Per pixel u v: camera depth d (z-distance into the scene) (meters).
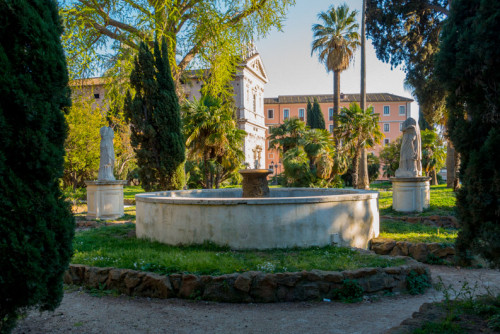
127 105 14.39
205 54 18.06
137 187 36.41
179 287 5.34
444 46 4.27
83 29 16.73
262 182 9.32
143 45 14.09
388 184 37.56
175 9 16.31
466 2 4.16
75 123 21.86
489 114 3.89
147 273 5.48
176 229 7.60
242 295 5.18
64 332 4.09
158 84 14.05
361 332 4.07
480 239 4.09
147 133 13.88
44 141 3.38
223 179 22.02
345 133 24.00
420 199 12.02
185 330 4.19
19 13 3.26
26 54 3.34
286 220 7.05
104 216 12.50
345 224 7.55
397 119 66.94
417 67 23.70
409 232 9.14
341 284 5.30
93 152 22.53
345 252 6.71
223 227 7.13
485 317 3.76
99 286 5.66
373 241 8.12
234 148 20.78
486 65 3.79
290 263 5.89
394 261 6.09
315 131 25.42
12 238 3.20
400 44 23.95
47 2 3.70
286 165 23.20
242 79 45.38
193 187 24.27
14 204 3.24
